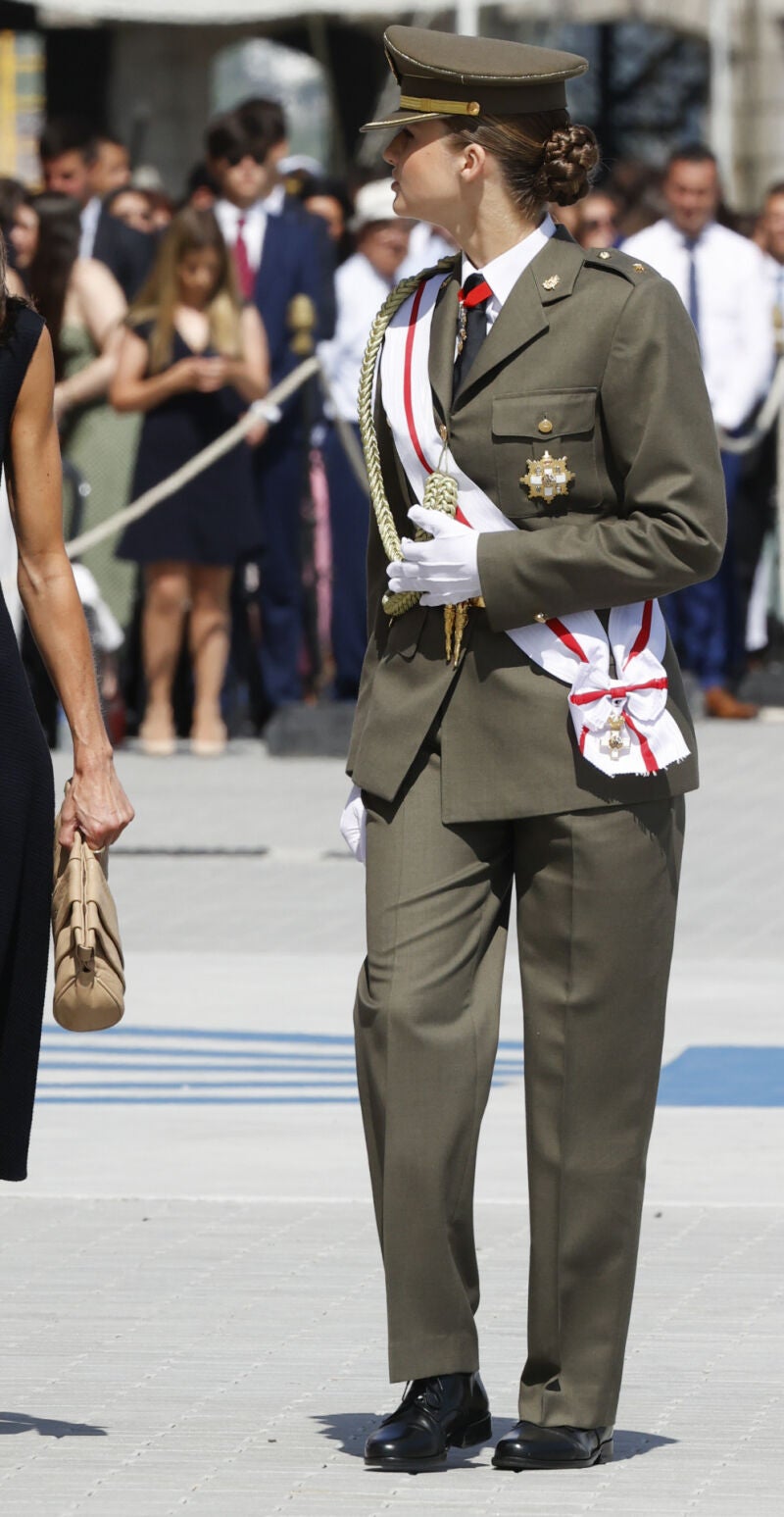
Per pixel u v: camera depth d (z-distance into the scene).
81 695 16.83
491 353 16.27
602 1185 16.52
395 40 16.31
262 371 46.50
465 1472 16.31
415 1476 16.20
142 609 48.97
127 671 49.97
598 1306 16.55
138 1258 21.00
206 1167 23.69
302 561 49.06
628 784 16.30
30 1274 20.58
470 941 16.52
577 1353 16.52
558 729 16.27
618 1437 16.97
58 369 47.19
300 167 57.59
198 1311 19.66
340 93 80.50
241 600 50.12
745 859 38.78
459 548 16.14
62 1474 16.12
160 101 81.75
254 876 37.78
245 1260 20.95
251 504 46.97
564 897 16.38
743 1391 17.83
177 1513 15.41
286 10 70.38
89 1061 27.70
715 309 52.44
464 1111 16.38
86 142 50.19
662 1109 25.58
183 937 33.53
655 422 16.08
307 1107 25.83
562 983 16.48
